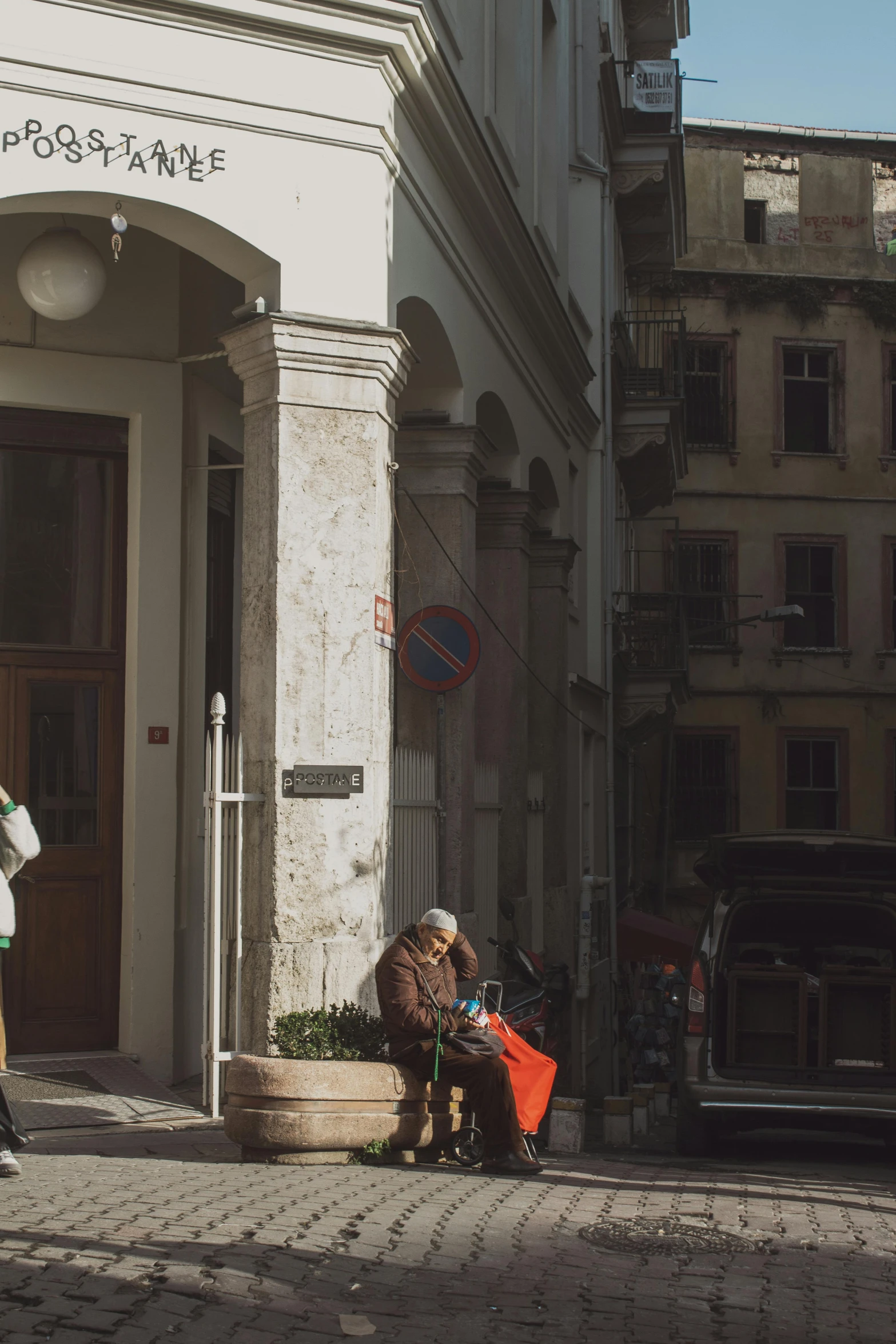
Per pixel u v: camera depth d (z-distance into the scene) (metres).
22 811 6.84
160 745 10.03
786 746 34.72
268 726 8.73
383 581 9.23
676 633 24.64
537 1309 4.92
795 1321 4.93
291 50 9.13
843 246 36.06
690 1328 4.78
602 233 21.64
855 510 35.47
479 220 12.59
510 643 15.24
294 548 8.83
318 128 9.19
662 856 31.98
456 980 8.18
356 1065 7.55
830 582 35.38
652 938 22.23
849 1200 7.30
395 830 10.18
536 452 16.55
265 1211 6.00
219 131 8.91
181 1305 4.64
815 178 36.28
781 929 11.33
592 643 21.30
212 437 10.88
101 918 9.92
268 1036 8.42
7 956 9.63
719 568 34.88
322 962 8.57
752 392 35.25
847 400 35.66
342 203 9.26
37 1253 5.07
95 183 8.55
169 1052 9.86
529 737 17.78
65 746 9.97
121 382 10.08
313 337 8.93
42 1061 9.43
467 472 12.62
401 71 9.76
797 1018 10.07
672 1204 6.85
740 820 34.28
